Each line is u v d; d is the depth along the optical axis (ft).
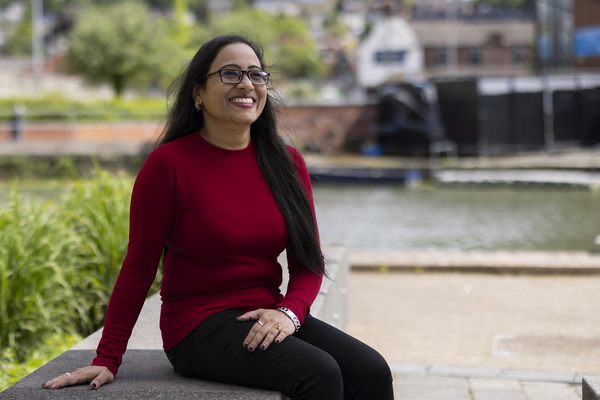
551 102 74.90
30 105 102.32
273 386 6.45
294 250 7.44
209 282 6.93
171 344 6.97
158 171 6.84
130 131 78.95
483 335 14.21
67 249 14.40
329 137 90.17
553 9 94.43
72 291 14.51
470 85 75.20
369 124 89.71
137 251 6.86
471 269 20.12
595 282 18.56
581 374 11.48
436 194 55.11
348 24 440.45
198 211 6.84
